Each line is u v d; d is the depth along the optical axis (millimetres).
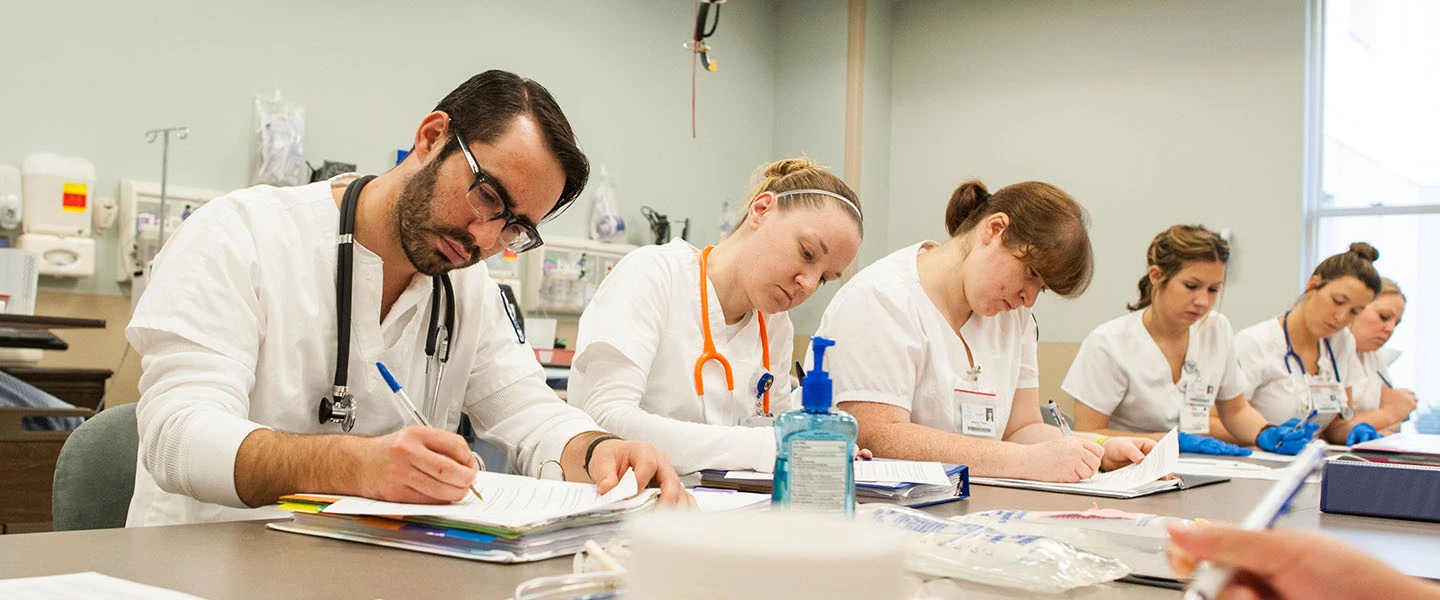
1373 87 4750
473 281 1552
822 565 372
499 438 1514
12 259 2766
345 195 1403
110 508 1279
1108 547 880
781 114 5723
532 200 1320
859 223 1850
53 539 872
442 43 4172
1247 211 4750
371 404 1423
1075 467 1600
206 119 3461
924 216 5621
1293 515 1328
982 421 2035
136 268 3225
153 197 3297
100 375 3008
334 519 936
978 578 790
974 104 5496
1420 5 4695
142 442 1139
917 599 666
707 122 5336
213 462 1040
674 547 385
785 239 1797
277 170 3533
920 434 1778
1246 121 4770
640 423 1543
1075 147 5199
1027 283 1978
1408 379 4668
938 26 5617
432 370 1491
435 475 939
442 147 1314
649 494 1022
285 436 1044
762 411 1922
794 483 951
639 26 4980
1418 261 4648
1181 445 2596
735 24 5508
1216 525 562
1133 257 5012
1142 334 3023
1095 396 3057
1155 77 5000
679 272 1852
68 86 3148
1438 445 2133
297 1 3711
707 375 1836
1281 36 4695
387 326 1428
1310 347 3582
